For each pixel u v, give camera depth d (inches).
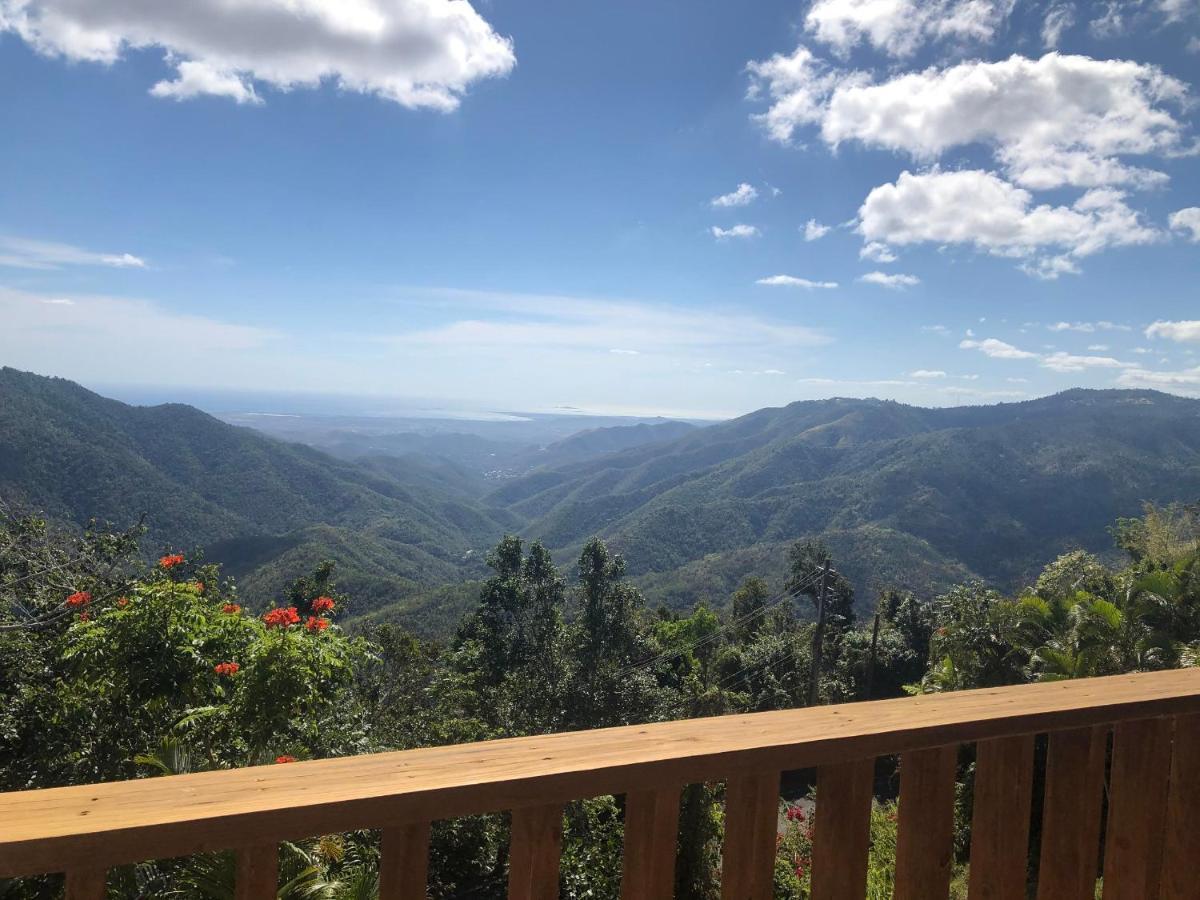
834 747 41.0
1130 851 50.5
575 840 227.8
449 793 33.4
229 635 199.0
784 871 256.7
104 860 28.6
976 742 46.2
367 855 147.4
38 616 285.7
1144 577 465.1
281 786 32.7
